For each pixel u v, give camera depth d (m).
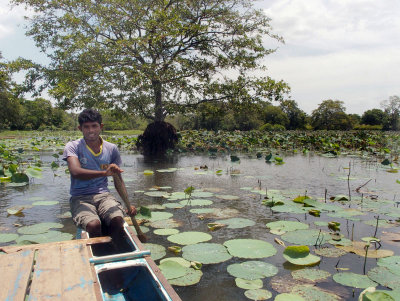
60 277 2.00
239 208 4.85
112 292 2.44
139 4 12.12
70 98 11.45
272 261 3.07
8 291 1.83
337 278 2.69
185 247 3.35
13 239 3.59
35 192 5.92
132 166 9.25
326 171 8.30
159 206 4.94
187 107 13.92
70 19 11.45
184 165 9.45
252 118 38.69
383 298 2.10
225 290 2.57
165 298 1.87
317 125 70.88
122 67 11.42
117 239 3.05
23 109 45.81
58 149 14.73
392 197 5.46
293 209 4.66
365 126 66.62
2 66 11.87
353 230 3.88
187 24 12.20
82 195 3.34
